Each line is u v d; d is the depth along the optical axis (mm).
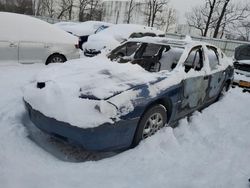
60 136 3135
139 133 3420
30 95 3461
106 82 3402
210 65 5109
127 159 3195
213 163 3223
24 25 7586
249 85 6738
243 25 33156
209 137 3957
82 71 3801
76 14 47188
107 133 3008
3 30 7227
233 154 3467
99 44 10648
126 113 3105
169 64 4801
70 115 2957
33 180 2645
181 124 4312
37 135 3725
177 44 4645
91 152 3389
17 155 3102
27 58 7586
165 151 3455
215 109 5305
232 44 23312
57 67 4051
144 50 5230
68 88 3232
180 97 3979
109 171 2951
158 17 43000
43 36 7824
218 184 2781
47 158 3137
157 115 3670
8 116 4199
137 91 3289
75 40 8461
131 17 44250
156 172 2979
